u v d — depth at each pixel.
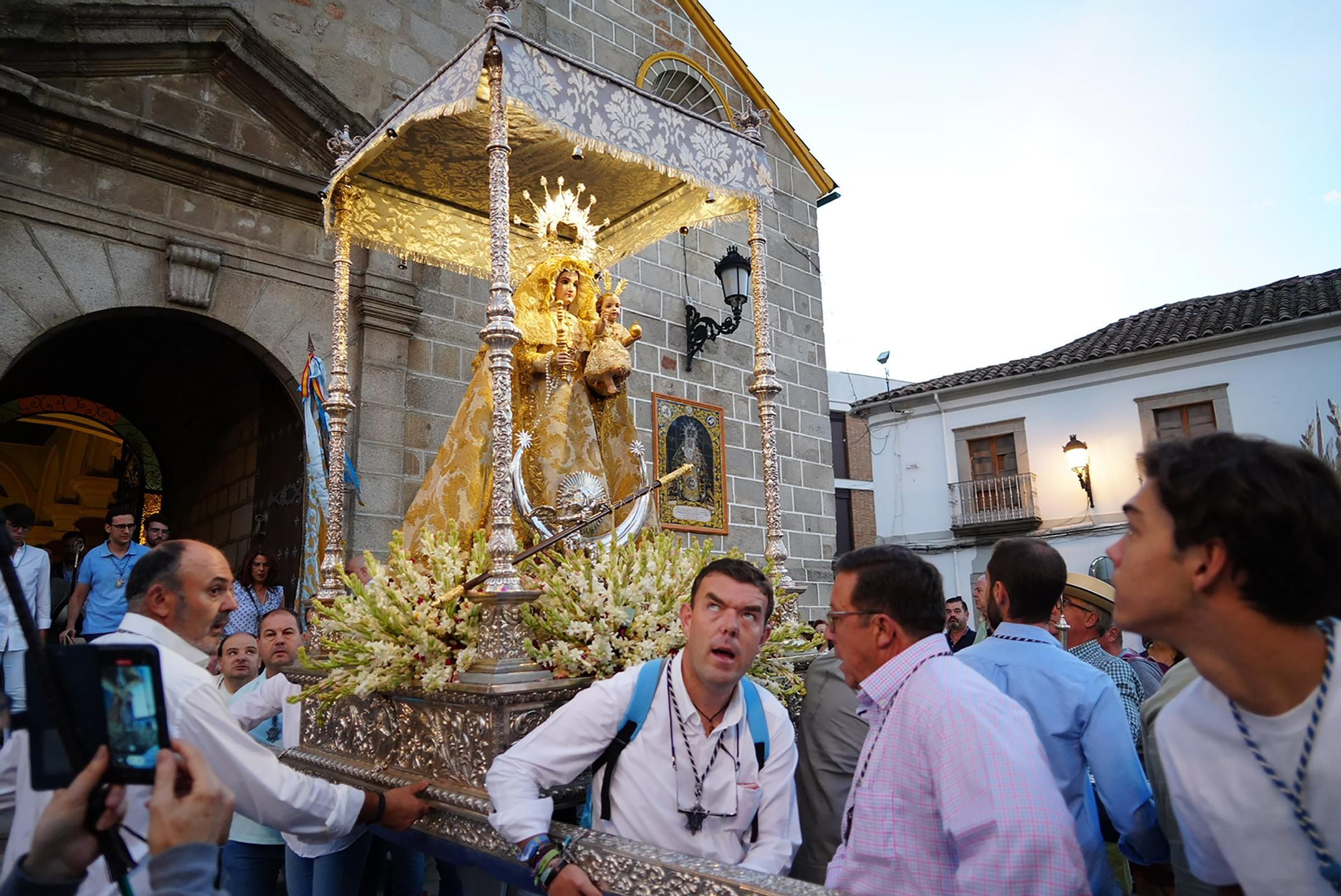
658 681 2.38
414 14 7.47
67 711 1.39
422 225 5.35
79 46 5.65
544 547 3.24
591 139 3.81
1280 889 1.23
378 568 3.08
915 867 1.74
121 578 6.09
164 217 5.93
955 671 1.85
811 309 10.36
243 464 7.62
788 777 2.40
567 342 4.32
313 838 2.52
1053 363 18.81
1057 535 18.44
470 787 2.72
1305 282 18.16
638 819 2.28
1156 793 2.29
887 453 21.02
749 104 10.25
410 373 6.80
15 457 13.22
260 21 6.62
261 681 4.12
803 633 3.69
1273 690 1.22
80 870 1.39
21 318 5.34
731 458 9.02
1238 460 1.24
